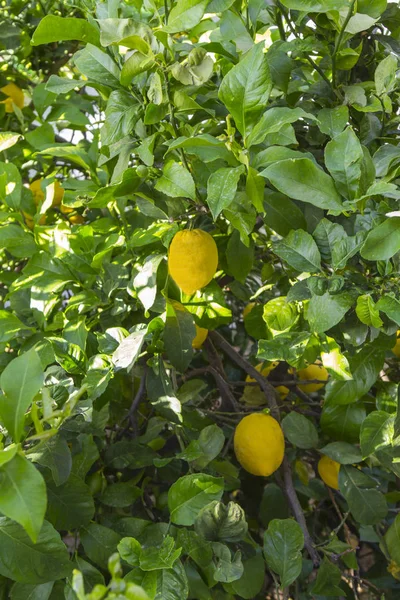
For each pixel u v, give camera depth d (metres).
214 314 1.41
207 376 2.02
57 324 1.45
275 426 1.37
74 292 1.53
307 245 1.11
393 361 1.60
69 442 1.26
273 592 1.97
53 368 1.22
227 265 1.46
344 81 1.33
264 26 1.48
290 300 1.14
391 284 1.09
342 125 1.20
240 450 1.36
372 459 1.49
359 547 2.07
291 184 1.01
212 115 1.19
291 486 1.44
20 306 1.59
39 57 2.21
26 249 1.48
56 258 1.46
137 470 1.56
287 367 1.75
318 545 1.36
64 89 1.26
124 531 1.27
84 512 1.19
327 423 1.37
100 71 1.21
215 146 1.08
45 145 1.69
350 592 1.50
